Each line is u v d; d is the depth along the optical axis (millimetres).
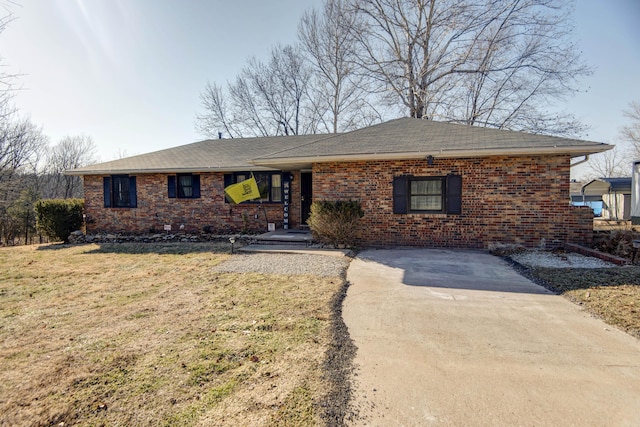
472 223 8750
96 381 2918
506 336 3680
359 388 2746
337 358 3254
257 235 11328
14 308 4934
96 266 8000
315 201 9445
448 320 4164
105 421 2402
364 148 9320
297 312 4500
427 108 20797
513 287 5410
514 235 8492
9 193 19516
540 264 6656
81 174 13055
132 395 2697
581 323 3963
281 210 12242
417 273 6375
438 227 8992
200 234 12250
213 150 14680
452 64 20062
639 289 4934
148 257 9000
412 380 2855
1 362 3275
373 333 3820
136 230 13125
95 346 3592
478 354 3293
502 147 8055
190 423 2359
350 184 9500
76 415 2475
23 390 2803
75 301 5238
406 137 9961
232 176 12508
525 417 2359
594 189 22516
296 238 9898
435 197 9047
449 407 2488
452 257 7676
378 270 6660
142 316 4492
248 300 5047
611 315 4098
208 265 7613
